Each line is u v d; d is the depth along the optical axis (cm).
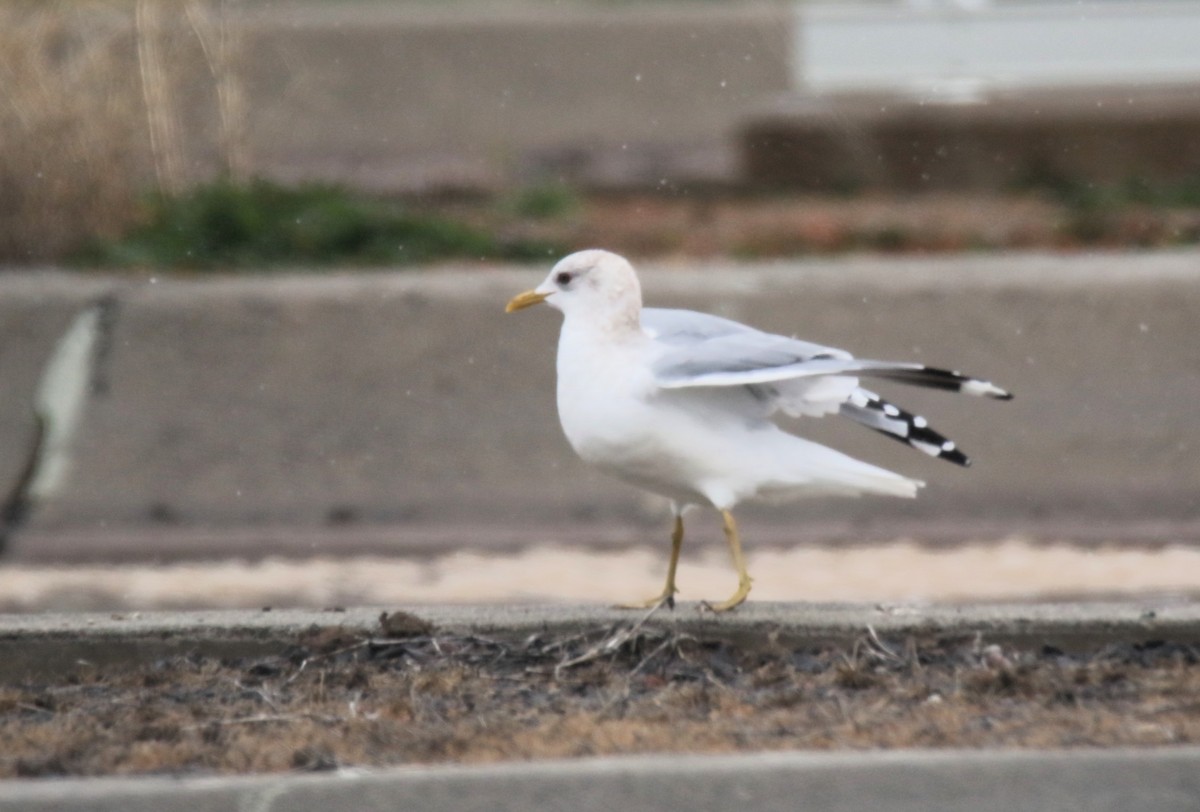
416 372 1523
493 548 1338
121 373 1518
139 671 830
